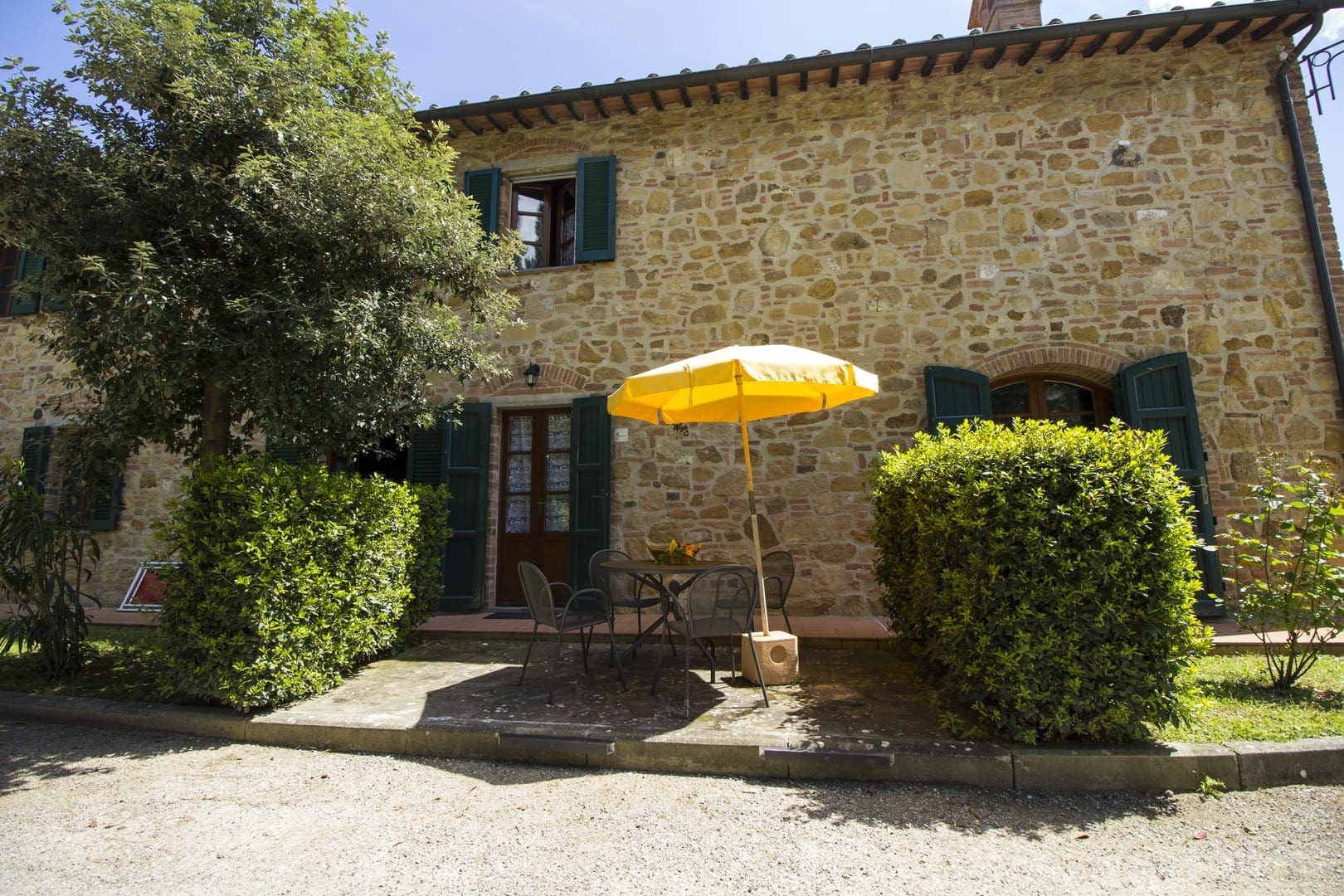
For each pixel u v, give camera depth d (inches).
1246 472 222.1
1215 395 227.1
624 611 252.1
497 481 268.5
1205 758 106.4
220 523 140.4
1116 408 233.6
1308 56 228.2
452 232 181.3
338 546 160.9
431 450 263.9
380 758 125.2
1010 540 116.0
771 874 82.7
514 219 289.6
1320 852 86.4
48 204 147.4
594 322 267.1
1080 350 234.5
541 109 264.4
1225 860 85.0
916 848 89.0
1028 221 243.9
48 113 150.3
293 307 147.7
